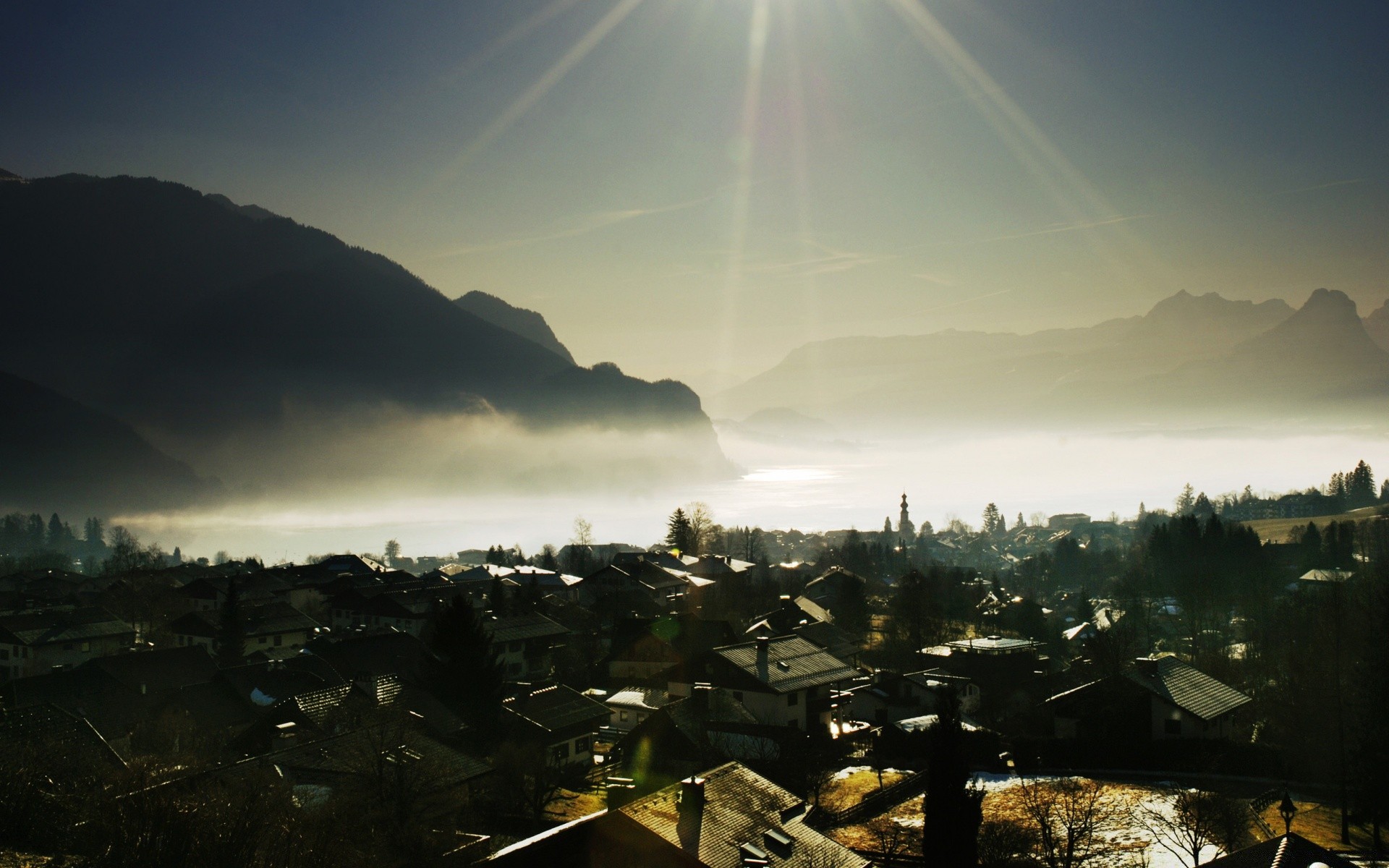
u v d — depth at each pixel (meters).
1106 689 74.19
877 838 51.53
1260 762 67.25
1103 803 58.66
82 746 48.44
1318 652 79.31
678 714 65.62
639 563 164.00
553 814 56.22
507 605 127.12
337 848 36.00
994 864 45.12
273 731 62.88
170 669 82.56
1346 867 31.69
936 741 41.16
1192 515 182.75
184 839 33.62
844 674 85.25
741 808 39.62
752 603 153.50
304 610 145.75
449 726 66.19
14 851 33.91
